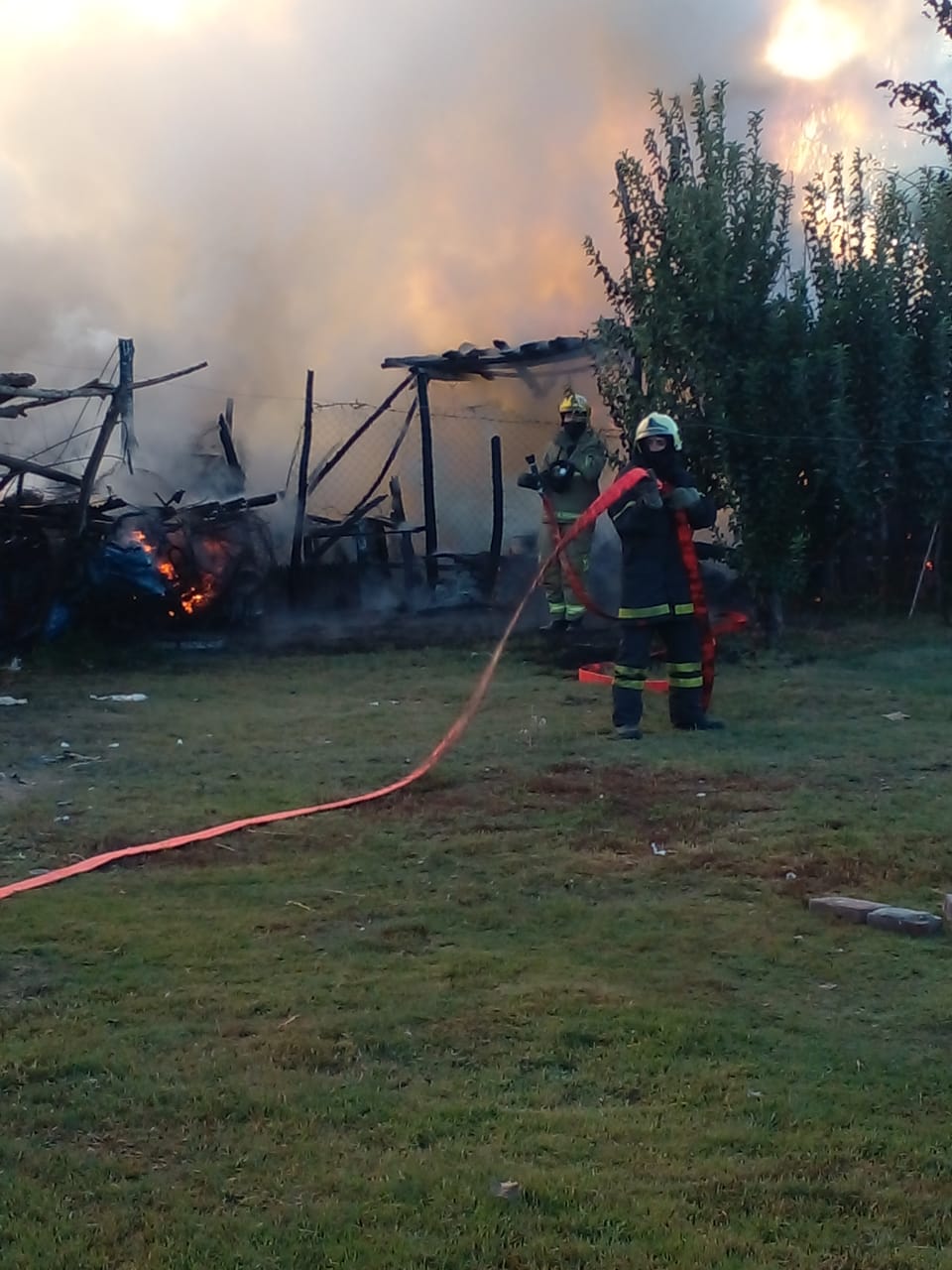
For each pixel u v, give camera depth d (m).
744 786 7.63
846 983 4.88
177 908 5.74
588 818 7.05
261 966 5.06
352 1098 4.01
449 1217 3.38
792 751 8.54
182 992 4.80
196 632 13.79
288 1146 3.74
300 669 12.25
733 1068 4.20
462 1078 4.15
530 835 6.78
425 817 7.14
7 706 10.50
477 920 5.57
